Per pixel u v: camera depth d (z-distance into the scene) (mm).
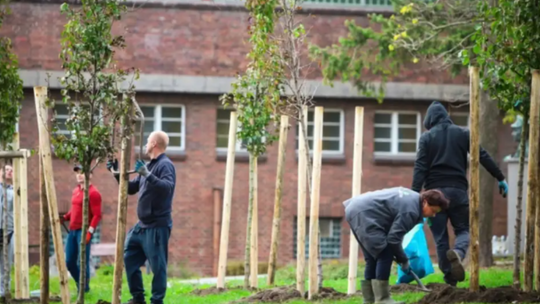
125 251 16547
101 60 15375
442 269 17859
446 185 17609
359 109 18219
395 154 39312
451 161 17641
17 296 20062
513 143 39406
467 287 17984
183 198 37969
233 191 38281
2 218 20500
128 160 15430
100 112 15734
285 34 21031
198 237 38062
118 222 15477
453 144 17656
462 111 39531
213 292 21188
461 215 17641
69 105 15398
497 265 28359
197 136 38094
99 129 15258
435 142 17703
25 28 36500
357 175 18203
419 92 39000
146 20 37656
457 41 30391
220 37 38031
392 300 15094
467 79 39312
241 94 21375
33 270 29094
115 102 15305
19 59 36406
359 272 26609
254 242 21969
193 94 37969
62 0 36688
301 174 18891
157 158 16250
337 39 38500
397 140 39344
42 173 15797
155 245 16125
